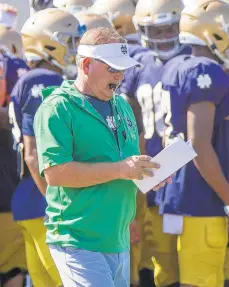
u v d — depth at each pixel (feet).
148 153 58.03
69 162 44.91
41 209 57.47
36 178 55.57
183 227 55.16
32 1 78.79
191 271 55.26
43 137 45.24
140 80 58.70
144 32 60.70
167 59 60.59
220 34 55.26
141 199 59.88
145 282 61.21
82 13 64.08
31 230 57.98
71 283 46.03
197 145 53.31
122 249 46.73
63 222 46.01
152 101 57.67
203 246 54.90
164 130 55.93
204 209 54.49
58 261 46.44
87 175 44.78
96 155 45.65
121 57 45.44
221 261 55.52
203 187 54.44
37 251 58.18
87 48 45.55
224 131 54.49
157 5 60.13
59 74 58.18
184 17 55.98
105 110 46.24
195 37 55.57
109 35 45.55
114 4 68.74
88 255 45.60
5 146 61.26
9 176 61.57
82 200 45.52
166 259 58.59
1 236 62.39
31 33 58.13
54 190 46.32
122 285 47.47
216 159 53.47
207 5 55.47
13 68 62.85
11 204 59.88
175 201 55.06
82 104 45.52
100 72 45.44
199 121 53.31
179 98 54.24
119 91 60.03
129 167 44.42
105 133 45.93
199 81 53.31
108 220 45.80
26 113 56.13
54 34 57.62
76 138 45.52
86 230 45.65
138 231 58.70
